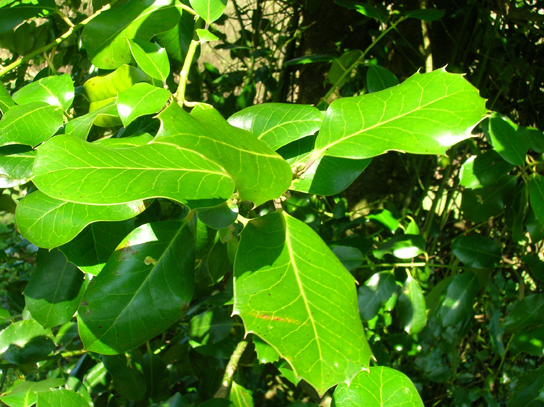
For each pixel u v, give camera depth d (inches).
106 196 9.1
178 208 16.7
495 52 25.8
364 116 11.9
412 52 25.9
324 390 9.8
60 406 14.3
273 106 12.9
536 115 27.3
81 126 12.4
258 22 33.9
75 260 12.6
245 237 11.2
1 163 12.0
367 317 20.0
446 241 28.5
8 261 26.2
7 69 15.3
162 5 15.2
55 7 15.6
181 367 24.2
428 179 26.1
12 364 17.1
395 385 12.4
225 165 9.4
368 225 27.1
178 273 12.2
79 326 11.7
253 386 27.2
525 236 26.0
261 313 10.3
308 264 11.0
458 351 28.0
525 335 19.2
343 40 27.5
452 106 11.4
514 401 18.4
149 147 10.1
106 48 15.2
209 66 32.4
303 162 12.7
